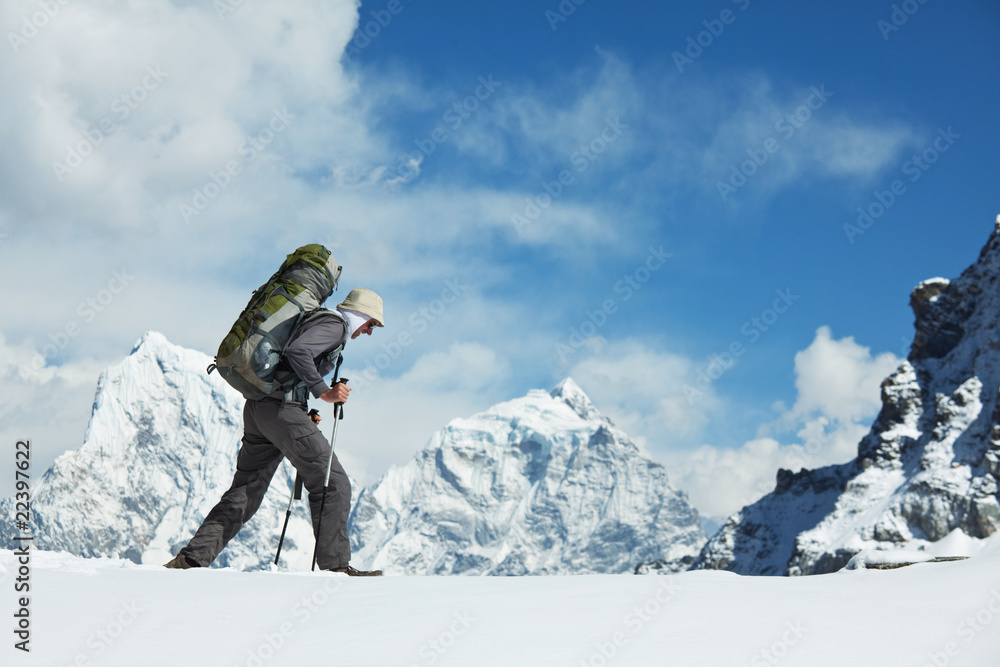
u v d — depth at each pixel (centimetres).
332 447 738
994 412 12156
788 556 14762
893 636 386
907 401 14800
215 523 717
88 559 576
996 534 11025
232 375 707
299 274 730
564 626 399
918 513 11900
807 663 346
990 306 14738
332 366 743
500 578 545
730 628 396
